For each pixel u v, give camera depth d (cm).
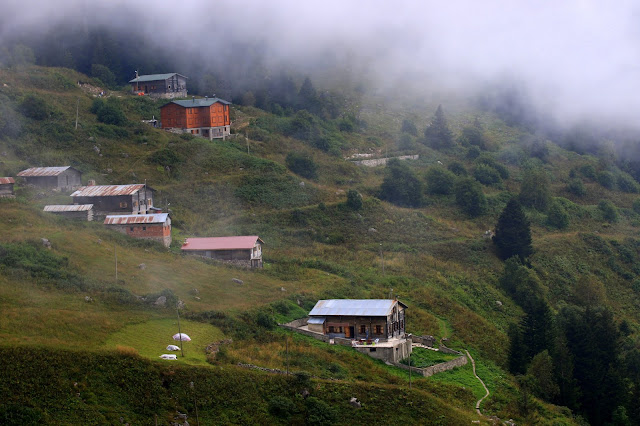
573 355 10838
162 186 15462
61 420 5894
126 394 6412
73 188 13988
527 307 13375
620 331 12962
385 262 13675
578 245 16762
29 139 15638
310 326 9706
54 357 6512
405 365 9025
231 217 14812
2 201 11875
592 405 10406
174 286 9988
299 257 13150
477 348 10600
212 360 7381
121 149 16650
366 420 7150
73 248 10369
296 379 7419
